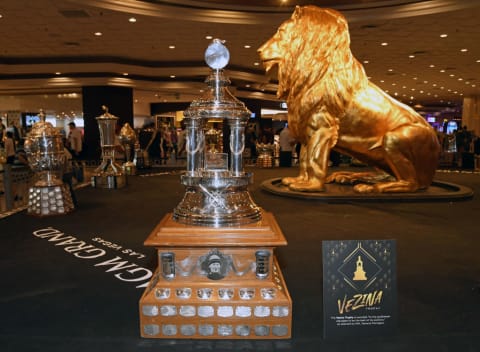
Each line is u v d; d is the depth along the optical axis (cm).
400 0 855
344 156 1222
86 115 1548
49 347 171
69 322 194
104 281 248
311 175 573
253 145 1634
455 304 216
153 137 1509
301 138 591
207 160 217
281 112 2581
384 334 179
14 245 330
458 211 477
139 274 261
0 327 190
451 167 1361
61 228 390
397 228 392
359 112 548
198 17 924
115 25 974
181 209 207
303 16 548
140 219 434
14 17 908
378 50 1205
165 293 182
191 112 206
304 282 249
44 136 437
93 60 1391
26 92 1728
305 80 544
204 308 178
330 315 178
